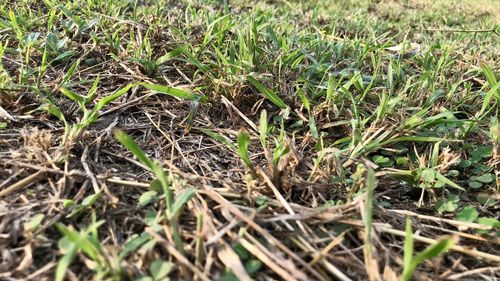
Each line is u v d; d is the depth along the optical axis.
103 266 0.15
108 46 0.35
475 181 0.24
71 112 0.26
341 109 0.28
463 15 0.77
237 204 0.20
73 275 0.16
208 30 0.35
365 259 0.17
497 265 0.19
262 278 0.16
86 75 0.31
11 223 0.18
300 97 0.28
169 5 0.57
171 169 0.22
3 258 0.16
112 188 0.20
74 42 0.35
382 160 0.24
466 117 0.31
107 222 0.18
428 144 0.26
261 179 0.21
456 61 0.40
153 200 0.19
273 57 0.34
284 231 0.18
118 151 0.23
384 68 0.38
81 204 0.19
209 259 0.16
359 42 0.41
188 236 0.17
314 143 0.26
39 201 0.19
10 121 0.25
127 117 0.27
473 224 0.20
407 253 0.15
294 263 0.17
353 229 0.19
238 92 0.29
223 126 0.28
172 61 0.34
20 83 0.27
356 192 0.21
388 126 0.27
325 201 0.21
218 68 0.31
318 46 0.39
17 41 0.35
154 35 0.37
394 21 0.72
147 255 0.16
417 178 0.23
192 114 0.26
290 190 0.21
